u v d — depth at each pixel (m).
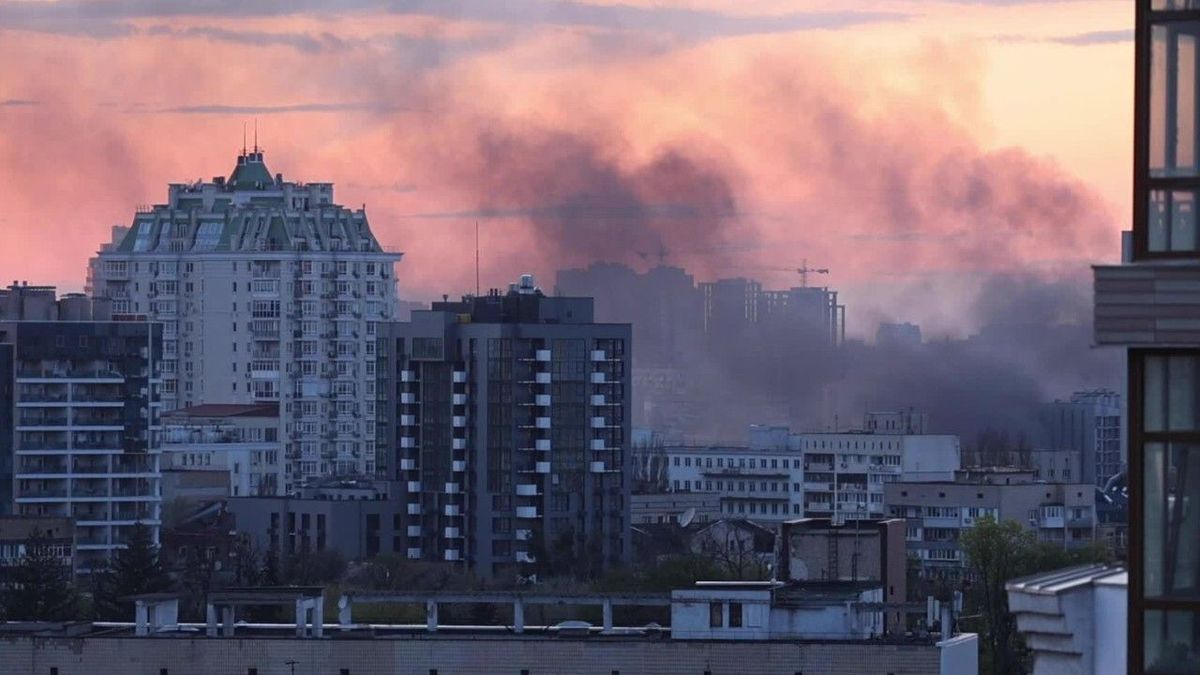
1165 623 66.62
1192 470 66.62
